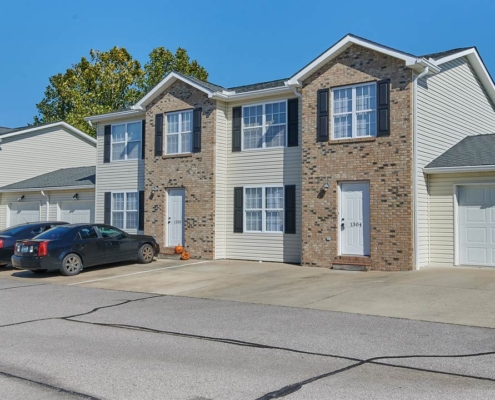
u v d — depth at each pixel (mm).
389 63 16266
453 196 16422
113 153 24328
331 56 17266
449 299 11391
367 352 7730
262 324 9719
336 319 10016
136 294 13508
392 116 16172
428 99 16938
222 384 6391
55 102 53594
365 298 11883
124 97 43594
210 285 14570
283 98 19453
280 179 19391
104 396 6035
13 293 13789
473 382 6371
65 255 16719
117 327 9703
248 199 20172
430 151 16922
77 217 26688
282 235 19250
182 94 21266
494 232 15938
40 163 31516
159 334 9094
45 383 6500
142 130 23297
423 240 16391
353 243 16938
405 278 14234
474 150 17266
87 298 12953
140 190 23141
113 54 43812
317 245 17484
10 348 8188
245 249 20109
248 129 20281
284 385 6332
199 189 20625
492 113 21828
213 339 8680
